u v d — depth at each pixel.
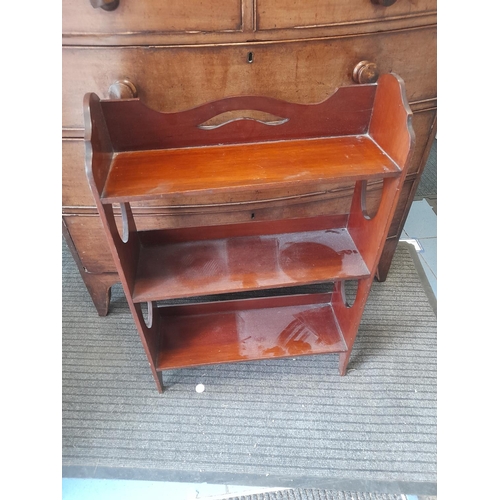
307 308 1.34
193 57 0.94
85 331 1.42
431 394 1.22
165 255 1.12
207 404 1.20
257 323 1.29
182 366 1.16
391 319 1.45
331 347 1.21
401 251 1.74
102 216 0.82
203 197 1.20
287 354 1.19
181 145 0.96
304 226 1.20
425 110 1.15
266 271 1.06
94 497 1.02
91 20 0.87
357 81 1.03
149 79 0.96
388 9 0.95
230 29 0.91
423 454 1.09
